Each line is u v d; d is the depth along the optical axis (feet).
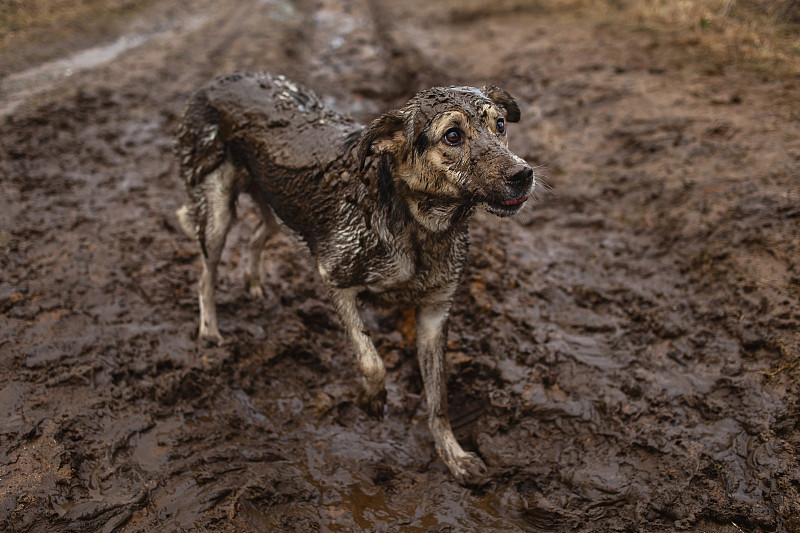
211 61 36.37
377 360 12.82
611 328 16.02
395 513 11.98
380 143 11.14
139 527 11.11
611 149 22.98
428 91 11.12
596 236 19.67
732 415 13.24
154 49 39.04
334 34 44.06
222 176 14.96
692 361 14.82
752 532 11.14
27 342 14.90
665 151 21.77
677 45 29.58
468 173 10.55
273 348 15.70
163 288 17.31
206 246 15.23
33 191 21.99
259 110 14.29
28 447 12.23
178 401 14.06
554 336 15.76
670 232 18.74
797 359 13.67
